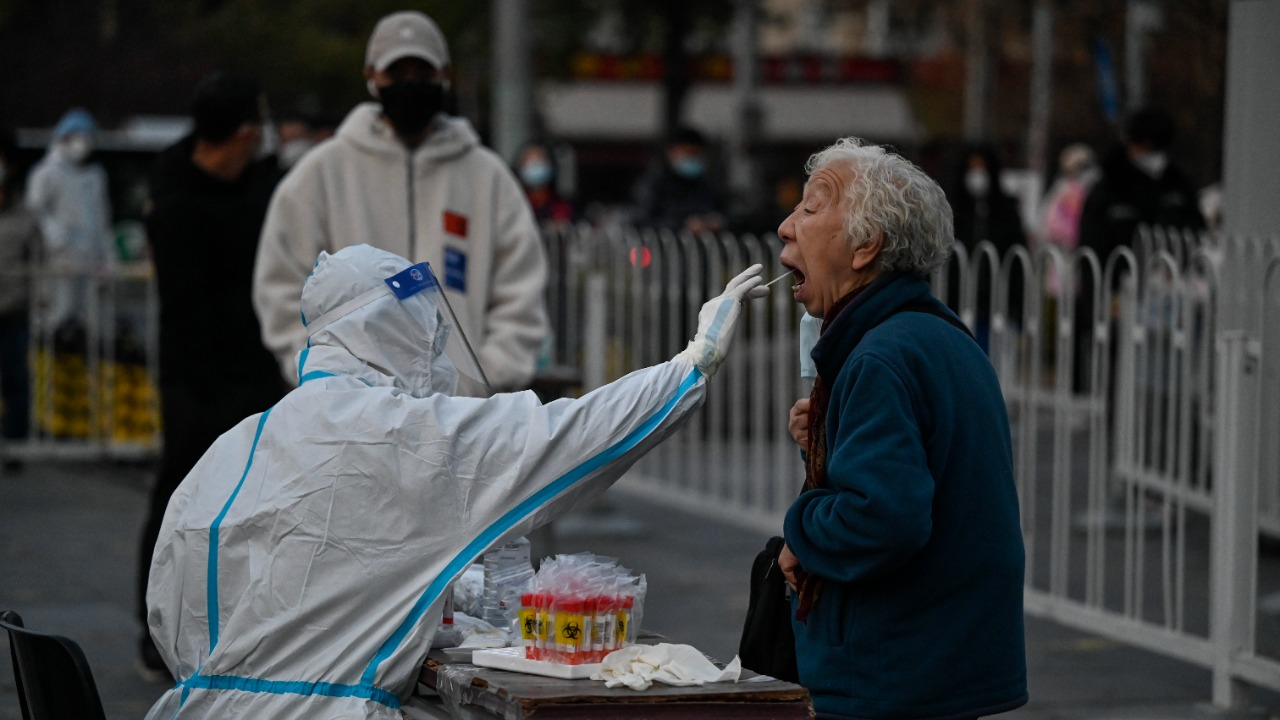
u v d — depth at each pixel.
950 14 45.00
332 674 5.80
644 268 17.12
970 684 6.04
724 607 13.28
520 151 23.66
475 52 50.50
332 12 49.50
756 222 23.16
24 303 20.36
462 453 5.91
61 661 5.59
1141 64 23.41
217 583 5.99
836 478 5.84
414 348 6.29
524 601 5.70
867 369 5.88
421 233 10.30
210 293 11.14
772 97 75.06
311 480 5.88
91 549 15.75
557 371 12.84
